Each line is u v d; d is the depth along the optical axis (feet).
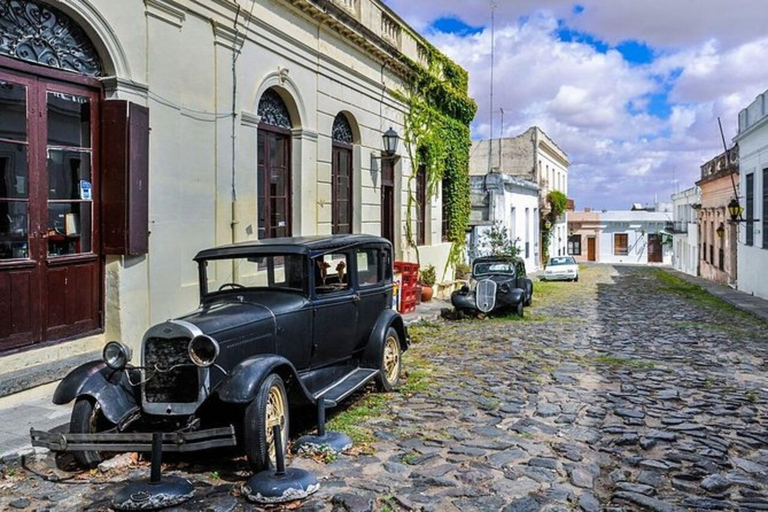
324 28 43.55
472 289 55.83
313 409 23.43
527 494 16.38
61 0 24.22
